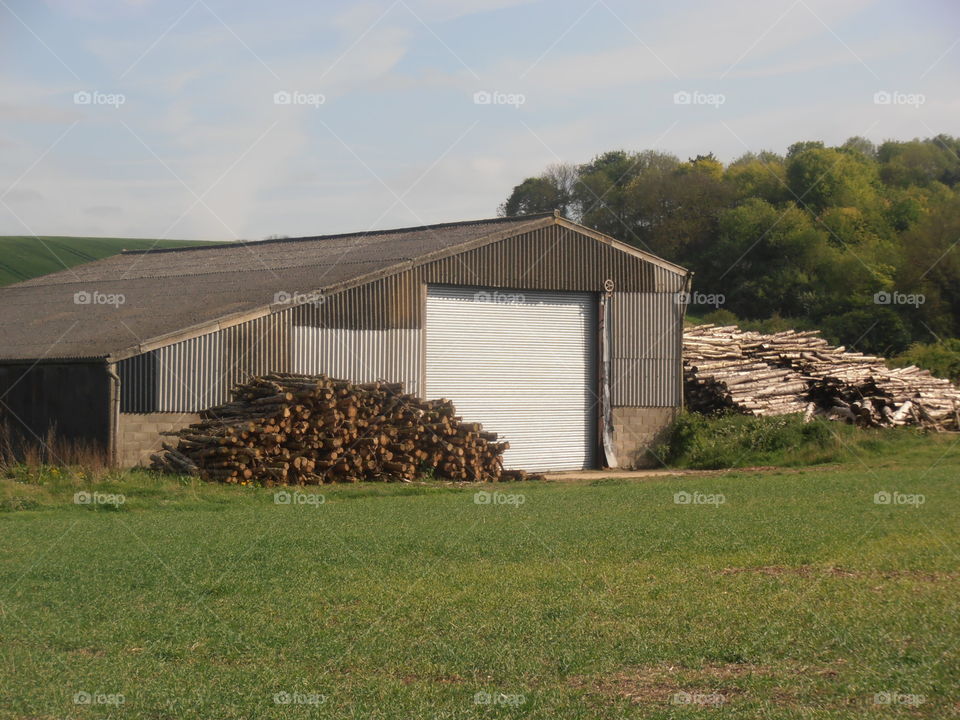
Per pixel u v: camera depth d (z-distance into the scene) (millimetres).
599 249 34125
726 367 38969
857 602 11320
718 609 11055
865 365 40344
